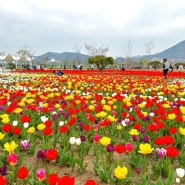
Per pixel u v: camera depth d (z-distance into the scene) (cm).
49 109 820
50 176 329
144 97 1065
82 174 507
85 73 4228
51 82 1931
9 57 7944
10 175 453
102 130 696
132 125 764
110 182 450
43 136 611
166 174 484
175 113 745
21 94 1103
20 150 612
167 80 2470
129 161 531
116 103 1032
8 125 576
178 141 622
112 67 7875
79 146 592
